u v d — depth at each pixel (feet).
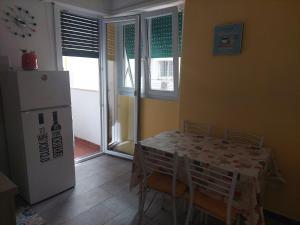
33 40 9.01
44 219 7.22
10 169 8.77
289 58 6.84
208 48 8.47
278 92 7.15
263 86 7.41
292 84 6.88
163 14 9.86
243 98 7.89
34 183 7.86
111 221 7.18
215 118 8.67
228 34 7.84
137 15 10.55
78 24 10.77
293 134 7.03
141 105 11.76
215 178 5.42
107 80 12.14
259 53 7.36
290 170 7.22
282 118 7.17
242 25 7.51
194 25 8.71
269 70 7.23
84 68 14.29
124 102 12.97
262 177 5.99
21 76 7.10
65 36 10.32
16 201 8.12
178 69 10.04
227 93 8.23
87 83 14.37
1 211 4.18
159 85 11.09
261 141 7.29
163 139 7.77
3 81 7.75
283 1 6.74
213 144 7.38
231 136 8.32
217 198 5.86
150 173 7.12
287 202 7.39
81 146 14.14
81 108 14.73
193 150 6.76
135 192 8.85
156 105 11.19
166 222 7.19
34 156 7.73
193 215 7.50
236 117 8.14
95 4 10.69
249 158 6.26
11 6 8.25
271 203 7.66
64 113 8.41
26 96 7.29
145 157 6.72
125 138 13.47
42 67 9.43
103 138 12.75
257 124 7.70
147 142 7.39
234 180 4.97
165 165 6.60
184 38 9.05
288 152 7.19
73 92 15.08
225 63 8.13
